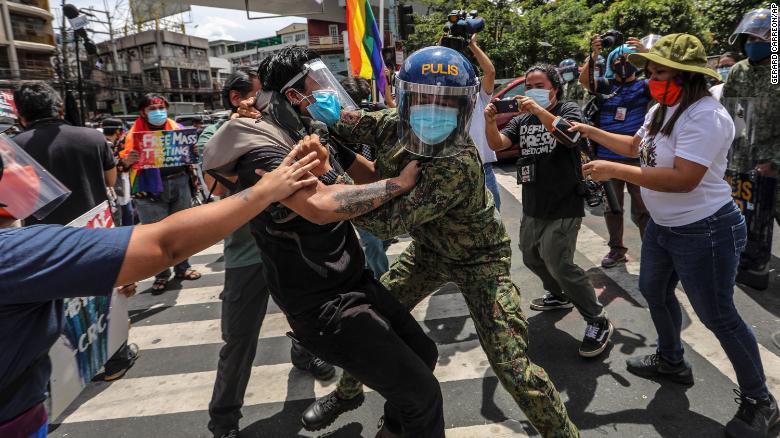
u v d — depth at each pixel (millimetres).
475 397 2607
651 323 3199
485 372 2832
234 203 1093
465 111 1550
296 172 1226
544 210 2752
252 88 2719
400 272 2197
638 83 4199
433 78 1482
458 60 1531
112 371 3090
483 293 1904
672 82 2008
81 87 8734
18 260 897
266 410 2646
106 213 2705
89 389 2994
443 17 17516
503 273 1935
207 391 2910
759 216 3461
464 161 1655
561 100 2865
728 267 2072
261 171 1521
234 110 2770
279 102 1646
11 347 1002
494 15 16922
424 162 1626
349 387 2254
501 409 2498
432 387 1726
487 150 3645
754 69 3324
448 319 3508
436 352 1987
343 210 1479
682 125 1988
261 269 2207
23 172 1080
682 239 2121
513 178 7680
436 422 1770
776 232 4750
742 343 2105
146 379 3080
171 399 2842
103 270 933
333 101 1635
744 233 2096
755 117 3326
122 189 3984
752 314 3244
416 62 1516
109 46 48781
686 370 2545
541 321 3330
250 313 2254
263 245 1684
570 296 2846
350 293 1699
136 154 3936
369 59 5500
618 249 4191
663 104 2115
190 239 1024
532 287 3943
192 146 4039
